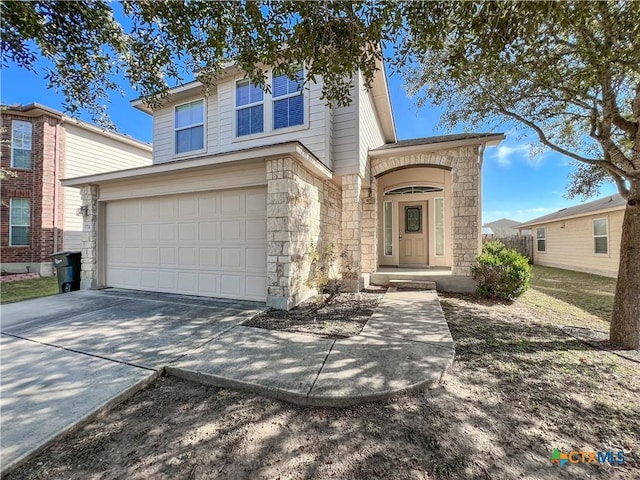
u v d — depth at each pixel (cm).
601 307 574
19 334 385
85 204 693
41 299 581
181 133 838
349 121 671
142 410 231
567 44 283
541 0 205
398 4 243
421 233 959
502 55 299
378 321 443
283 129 684
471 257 696
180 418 221
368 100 784
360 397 236
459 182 710
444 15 239
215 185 571
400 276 754
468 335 396
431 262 938
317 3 248
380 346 341
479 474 168
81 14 272
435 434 201
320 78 654
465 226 702
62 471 170
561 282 920
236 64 346
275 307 508
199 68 366
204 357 312
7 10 239
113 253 700
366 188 802
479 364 308
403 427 209
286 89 687
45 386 254
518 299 642
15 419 209
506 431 204
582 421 215
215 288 585
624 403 238
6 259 1010
